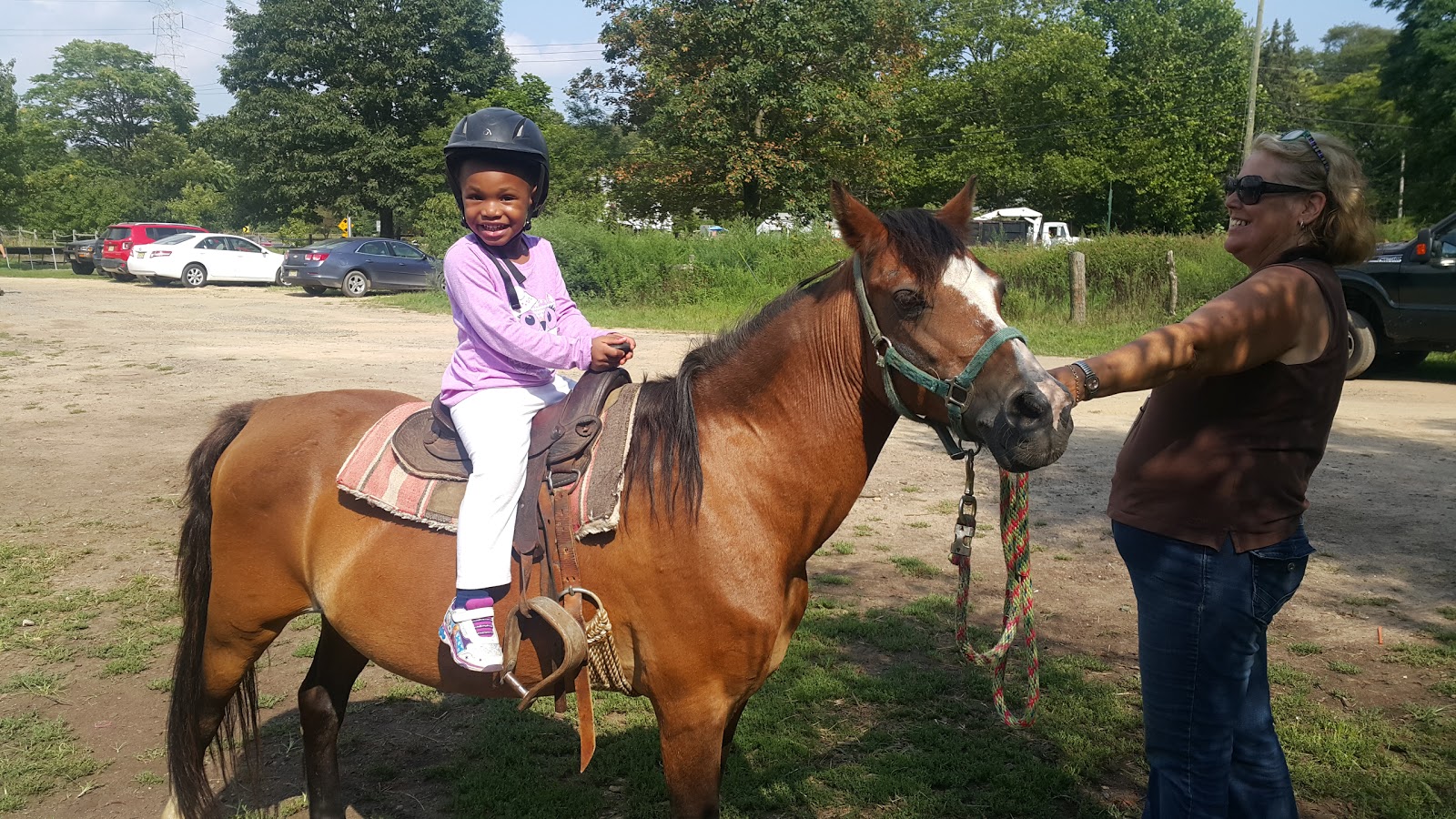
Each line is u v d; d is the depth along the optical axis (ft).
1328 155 7.32
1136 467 7.80
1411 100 78.95
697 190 94.43
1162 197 120.47
